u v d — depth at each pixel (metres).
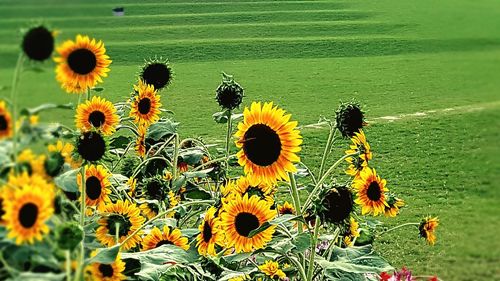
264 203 3.37
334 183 3.32
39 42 2.77
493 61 30.27
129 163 4.38
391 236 9.55
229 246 3.38
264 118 3.30
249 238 3.36
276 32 37.56
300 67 29.58
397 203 3.90
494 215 11.37
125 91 23.23
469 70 28.44
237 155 3.31
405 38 35.84
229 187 3.75
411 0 43.94
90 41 3.18
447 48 33.59
